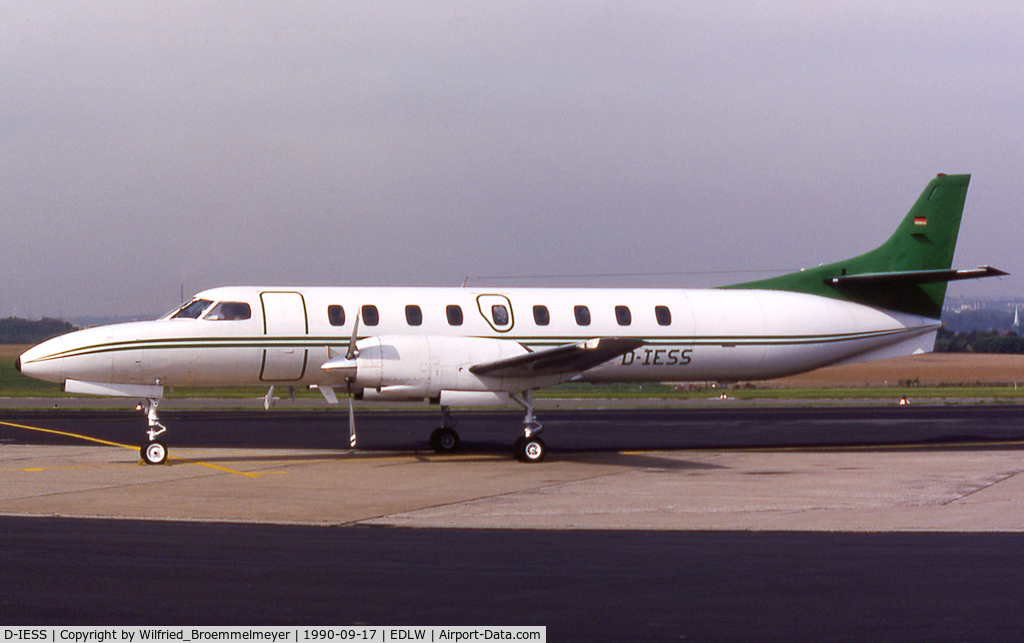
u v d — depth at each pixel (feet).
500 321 120.98
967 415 188.85
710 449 125.39
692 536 63.82
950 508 75.97
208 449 122.62
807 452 121.49
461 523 69.05
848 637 40.78
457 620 43.04
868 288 139.23
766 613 44.27
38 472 98.58
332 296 117.60
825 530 66.18
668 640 40.27
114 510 74.38
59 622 42.55
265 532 65.05
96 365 107.86
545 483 91.20
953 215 141.28
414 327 117.60
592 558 56.18
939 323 141.49
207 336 111.24
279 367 114.52
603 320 124.88
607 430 153.69
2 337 517.14
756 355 131.75
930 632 41.50
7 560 54.85
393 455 116.88
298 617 43.42
